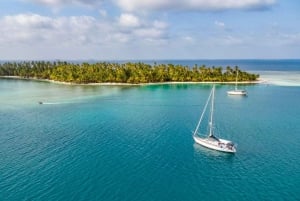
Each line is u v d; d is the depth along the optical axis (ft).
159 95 474.49
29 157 198.90
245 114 327.47
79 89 556.51
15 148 216.95
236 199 146.41
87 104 395.34
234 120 299.58
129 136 246.68
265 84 611.47
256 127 272.10
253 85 600.80
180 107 373.20
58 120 304.91
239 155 202.08
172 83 640.58
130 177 169.48
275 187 157.28
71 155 202.69
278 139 235.61
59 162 190.39
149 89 551.59
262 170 177.99
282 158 195.83
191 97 451.53
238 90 490.49
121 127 275.80
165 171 177.47
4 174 172.45
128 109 360.89
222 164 187.11
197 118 311.06
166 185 160.35
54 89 559.38
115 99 435.12
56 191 153.07
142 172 175.94
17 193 151.02
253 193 151.64
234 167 182.50
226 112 339.57
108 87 585.22
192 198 147.54
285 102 401.90
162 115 326.65
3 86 621.31
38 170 178.29
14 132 260.01
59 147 219.20
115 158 197.47
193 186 159.22
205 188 157.07
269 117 312.09
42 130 266.16
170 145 223.51
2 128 273.33
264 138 238.48
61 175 171.42
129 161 192.44
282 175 170.91
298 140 232.73
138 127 275.59
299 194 150.10
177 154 204.64
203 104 392.68
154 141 233.14
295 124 282.36
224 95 470.39
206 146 216.95
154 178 168.35
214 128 269.64
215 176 170.60
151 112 342.85
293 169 178.70
